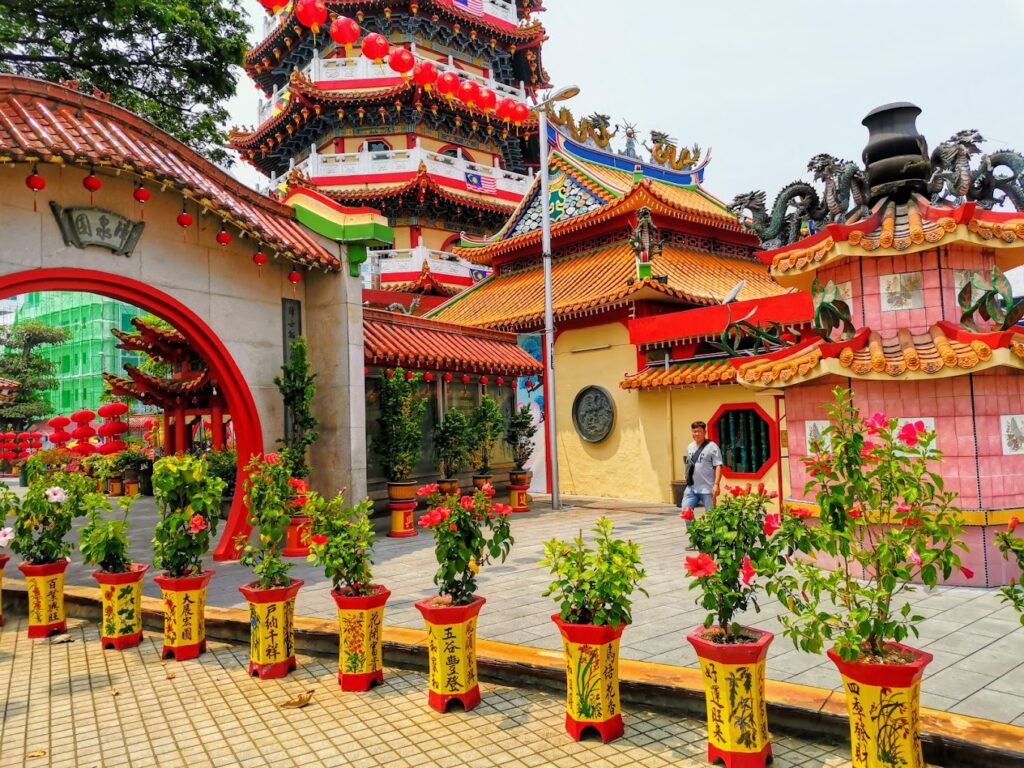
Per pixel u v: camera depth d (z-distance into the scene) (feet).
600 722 14.93
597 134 81.61
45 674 20.26
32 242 27.94
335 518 19.04
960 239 25.72
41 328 161.27
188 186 30.19
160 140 34.01
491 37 107.65
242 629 22.77
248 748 15.25
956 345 25.31
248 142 106.93
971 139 28.60
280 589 19.57
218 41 53.57
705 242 73.15
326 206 39.75
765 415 47.37
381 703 17.48
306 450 40.32
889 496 12.67
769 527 13.78
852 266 28.78
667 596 25.38
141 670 20.42
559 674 17.74
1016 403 26.35
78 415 69.87
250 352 36.68
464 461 49.14
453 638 16.84
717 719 13.65
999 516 25.38
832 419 13.51
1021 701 15.47
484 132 106.63
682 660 18.52
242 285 36.55
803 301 45.03
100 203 30.25
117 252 30.71
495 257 80.23
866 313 28.22
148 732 16.21
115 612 22.52
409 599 26.03
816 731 14.79
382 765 14.28
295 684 18.97
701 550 14.46
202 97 57.57
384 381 43.68
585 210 72.13
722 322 48.73
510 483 52.21
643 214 54.65
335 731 15.94
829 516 12.82
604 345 59.88
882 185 29.09
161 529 21.71
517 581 28.40
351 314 39.81
